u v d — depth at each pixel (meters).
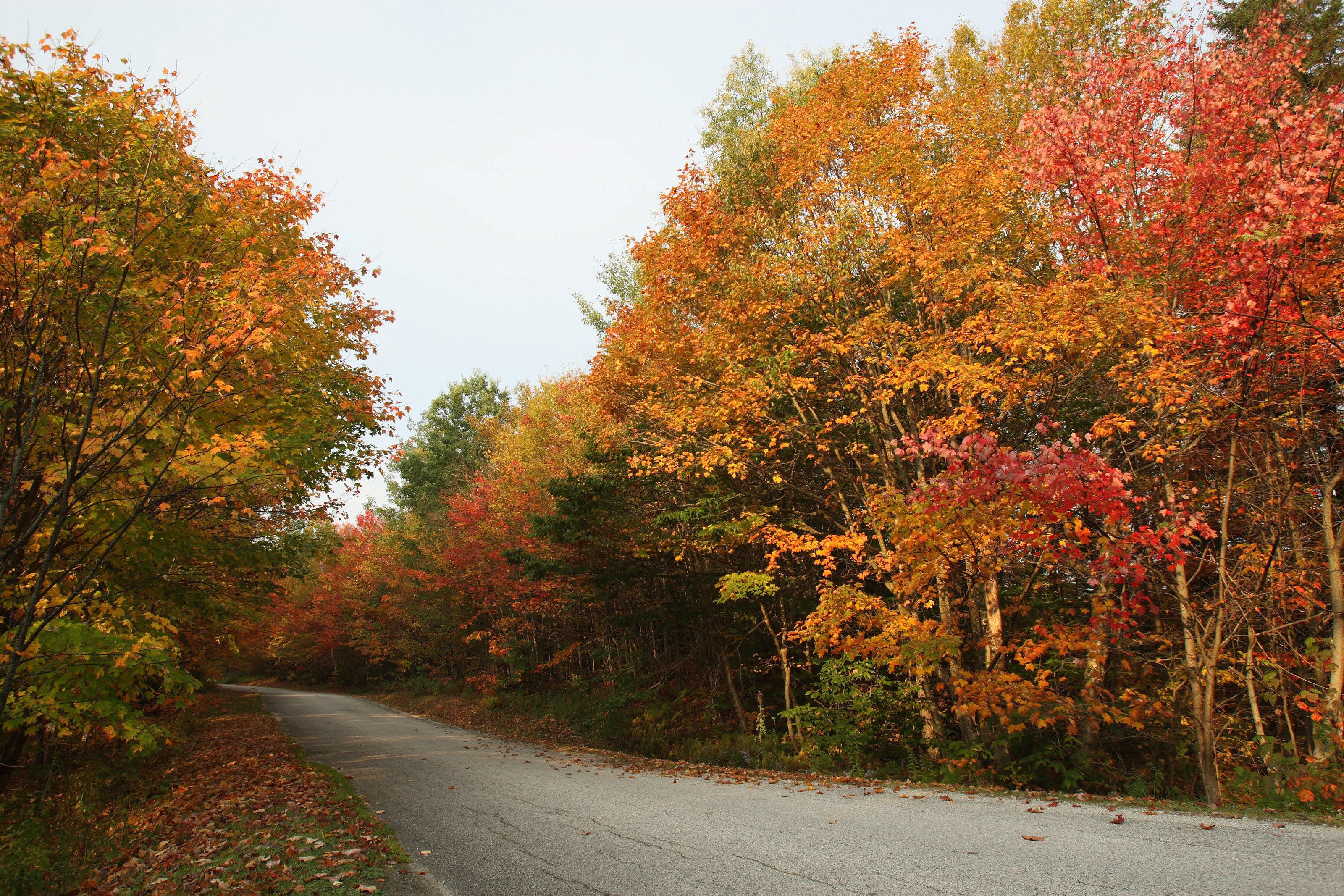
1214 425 8.39
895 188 11.88
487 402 49.03
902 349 11.87
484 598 26.66
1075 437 8.57
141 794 9.87
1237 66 8.57
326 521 12.61
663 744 16.48
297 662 51.03
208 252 7.47
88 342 5.33
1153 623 10.69
